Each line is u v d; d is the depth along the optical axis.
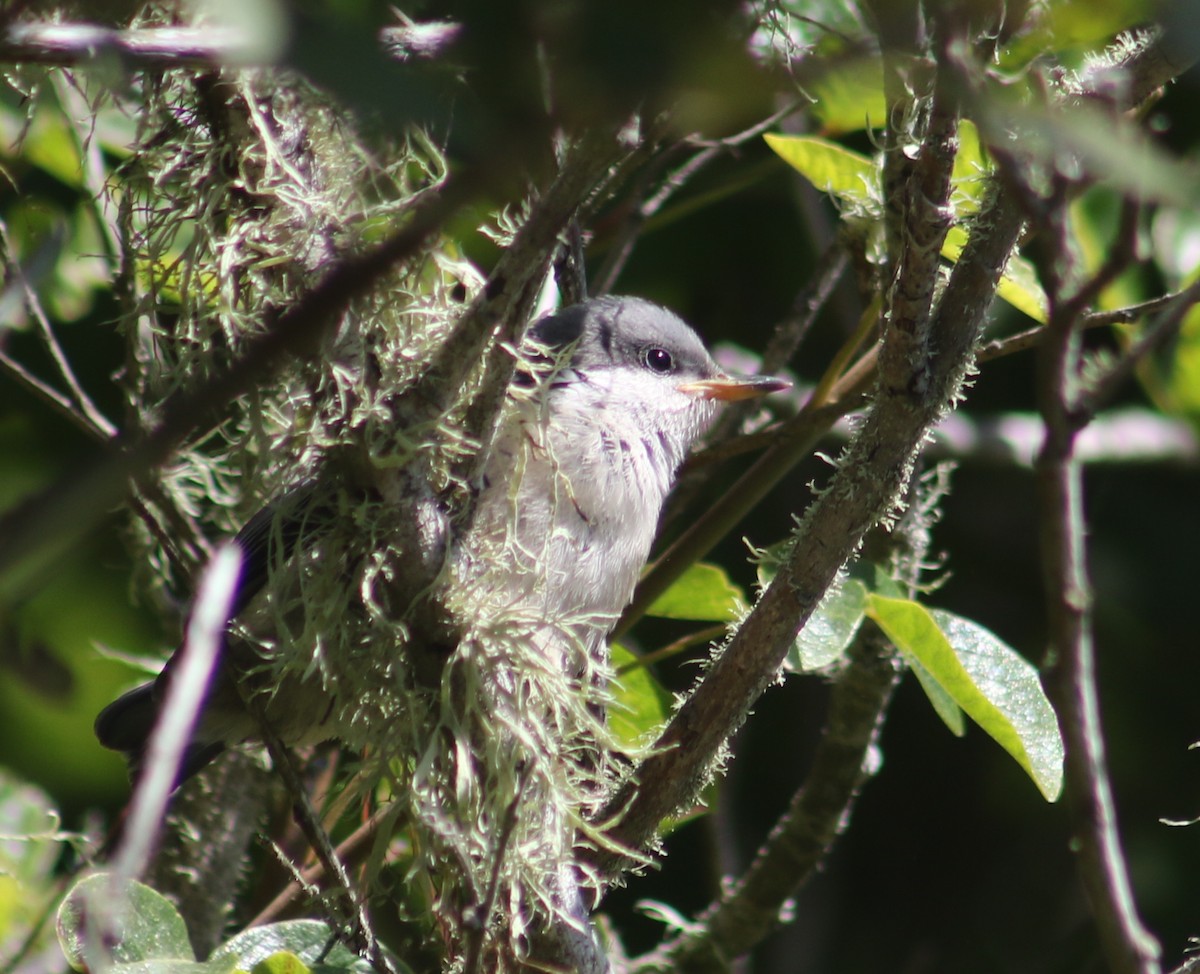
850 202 6.68
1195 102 4.91
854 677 6.96
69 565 7.89
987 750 9.56
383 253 2.24
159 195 5.11
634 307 7.35
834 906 9.39
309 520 5.16
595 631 6.25
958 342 4.74
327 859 4.84
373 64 2.10
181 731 3.10
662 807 5.21
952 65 2.41
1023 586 9.55
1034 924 9.22
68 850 7.90
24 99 5.18
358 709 5.06
